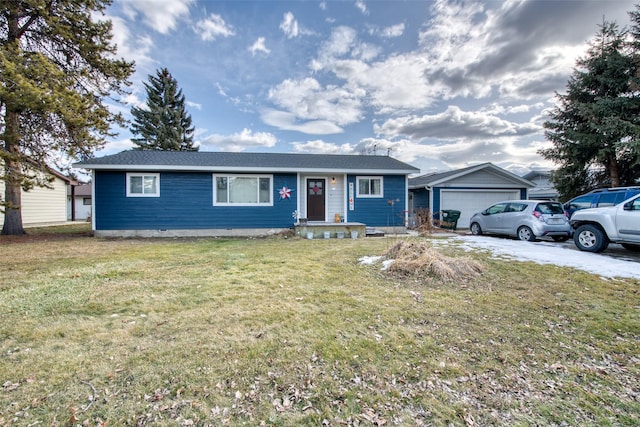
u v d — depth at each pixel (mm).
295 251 7621
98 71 11742
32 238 10234
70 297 3953
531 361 2490
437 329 3059
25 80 7551
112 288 4359
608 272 5168
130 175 11039
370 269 5520
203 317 3322
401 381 2213
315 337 2863
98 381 2188
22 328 3029
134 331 2975
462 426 1783
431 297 4016
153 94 31344
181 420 1822
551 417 1856
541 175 25766
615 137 12703
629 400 2016
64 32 10227
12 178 8797
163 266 5812
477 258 6324
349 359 2492
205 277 4988
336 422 1817
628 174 13594
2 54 7789
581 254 6754
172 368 2344
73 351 2598
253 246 8602
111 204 10953
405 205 13102
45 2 9891
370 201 12867
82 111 9047
